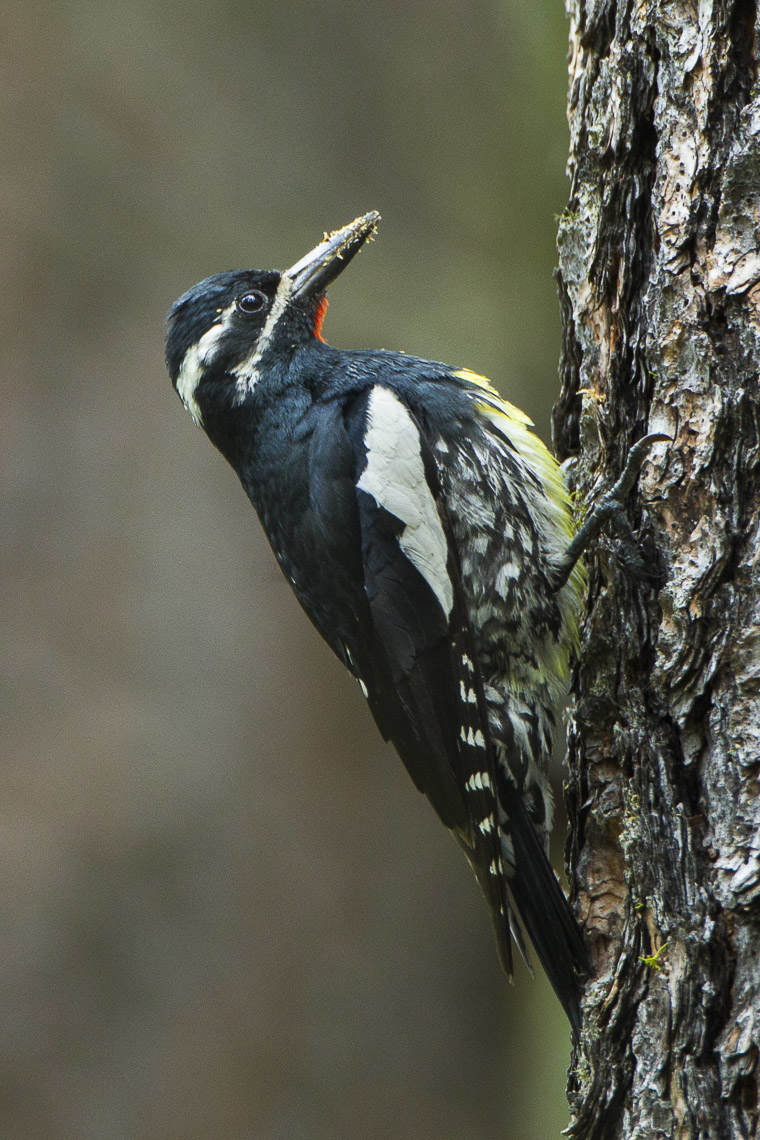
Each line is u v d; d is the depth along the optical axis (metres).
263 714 12.03
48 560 12.19
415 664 7.66
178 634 12.10
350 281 14.14
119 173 13.52
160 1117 11.12
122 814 11.68
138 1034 11.30
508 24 14.91
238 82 14.12
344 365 8.39
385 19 14.67
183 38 14.02
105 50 13.72
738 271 6.08
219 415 8.58
